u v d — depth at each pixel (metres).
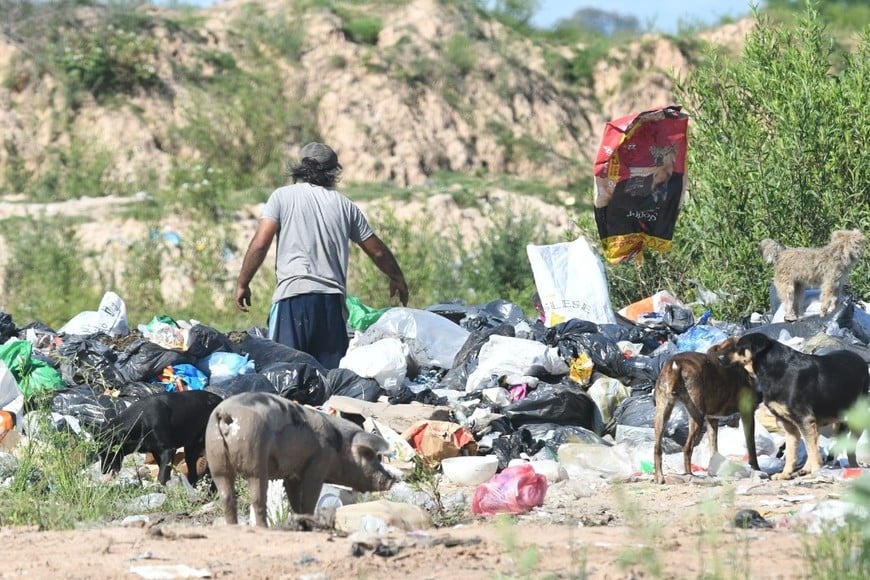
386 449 12.95
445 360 23.27
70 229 51.16
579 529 12.49
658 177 24.20
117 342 22.72
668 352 22.02
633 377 21.55
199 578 9.95
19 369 20.31
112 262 50.00
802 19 32.19
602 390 20.59
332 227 20.22
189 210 54.12
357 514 12.53
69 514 13.95
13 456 16.89
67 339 23.09
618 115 80.50
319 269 20.19
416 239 46.28
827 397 16.47
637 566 10.02
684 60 82.12
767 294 29.39
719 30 83.75
